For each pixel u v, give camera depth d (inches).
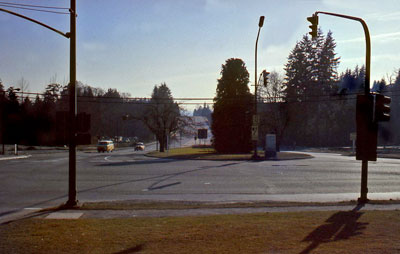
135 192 639.1
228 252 277.0
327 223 373.7
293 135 3641.7
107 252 281.1
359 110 513.7
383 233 331.0
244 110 2107.5
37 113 3358.8
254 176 868.0
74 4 486.6
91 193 628.7
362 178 525.3
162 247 292.2
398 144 3708.2
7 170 1016.9
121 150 3139.8
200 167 1112.2
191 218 408.5
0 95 2701.8
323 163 1286.9
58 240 315.3
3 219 428.1
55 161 1409.9
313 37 581.9
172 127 2723.9
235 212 454.0
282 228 352.5
